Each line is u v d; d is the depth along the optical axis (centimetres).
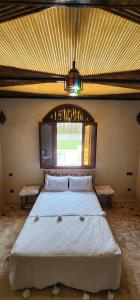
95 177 480
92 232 280
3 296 231
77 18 114
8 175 472
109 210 445
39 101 442
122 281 252
